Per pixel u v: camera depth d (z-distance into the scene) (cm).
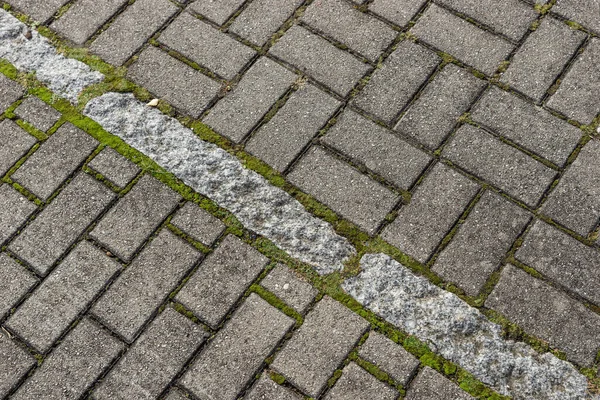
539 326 272
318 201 300
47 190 306
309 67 332
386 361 268
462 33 337
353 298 280
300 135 315
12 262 292
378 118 318
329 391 264
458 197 298
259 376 268
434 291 279
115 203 302
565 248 287
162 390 266
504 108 317
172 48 340
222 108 323
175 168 308
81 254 292
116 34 344
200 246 292
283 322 276
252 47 339
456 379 264
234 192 303
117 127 319
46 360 273
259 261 288
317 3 350
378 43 337
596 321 273
